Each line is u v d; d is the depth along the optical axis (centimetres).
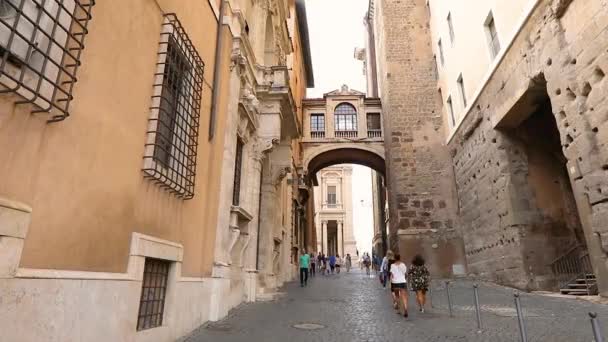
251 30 1342
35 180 336
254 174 1242
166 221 602
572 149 1088
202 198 764
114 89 466
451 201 2305
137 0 527
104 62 445
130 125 503
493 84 1616
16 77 319
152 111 564
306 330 719
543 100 1399
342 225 6700
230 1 986
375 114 3164
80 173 398
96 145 427
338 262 3684
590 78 1003
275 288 1526
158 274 589
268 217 1473
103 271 432
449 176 2361
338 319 849
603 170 977
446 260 2203
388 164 2759
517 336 655
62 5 357
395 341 634
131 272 483
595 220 1002
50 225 353
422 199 2347
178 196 647
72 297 374
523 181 1531
